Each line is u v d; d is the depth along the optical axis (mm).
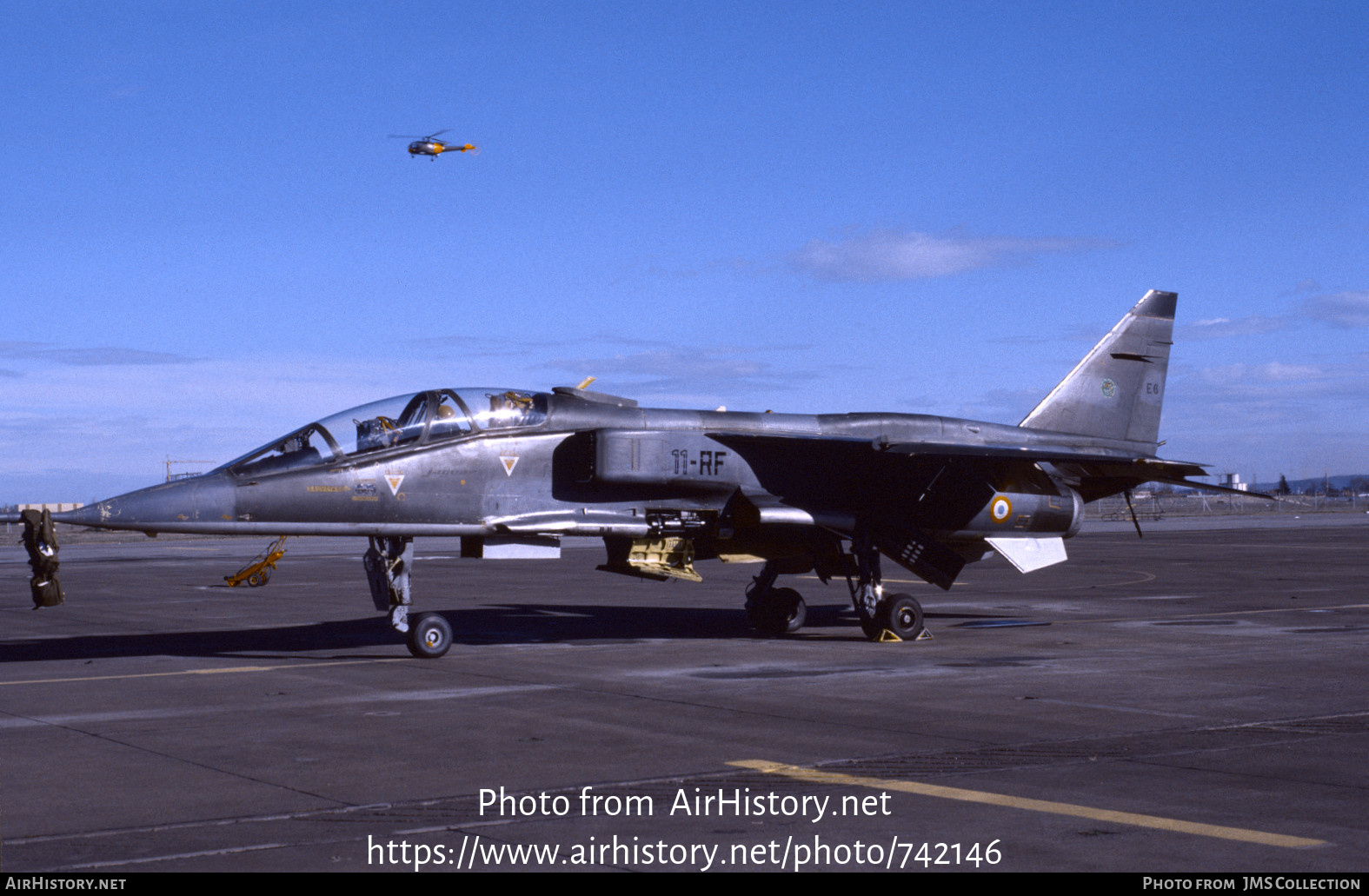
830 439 17219
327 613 21922
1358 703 11359
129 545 60125
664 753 9047
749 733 9898
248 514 14227
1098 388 20953
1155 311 21672
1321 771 8359
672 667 14250
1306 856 6305
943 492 18188
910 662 14617
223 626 19609
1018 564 18703
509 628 19000
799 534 18078
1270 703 11367
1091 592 26266
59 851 6469
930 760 8758
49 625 19844
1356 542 50969
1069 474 19906
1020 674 13508
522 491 15906
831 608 22812
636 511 16594
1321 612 21219
